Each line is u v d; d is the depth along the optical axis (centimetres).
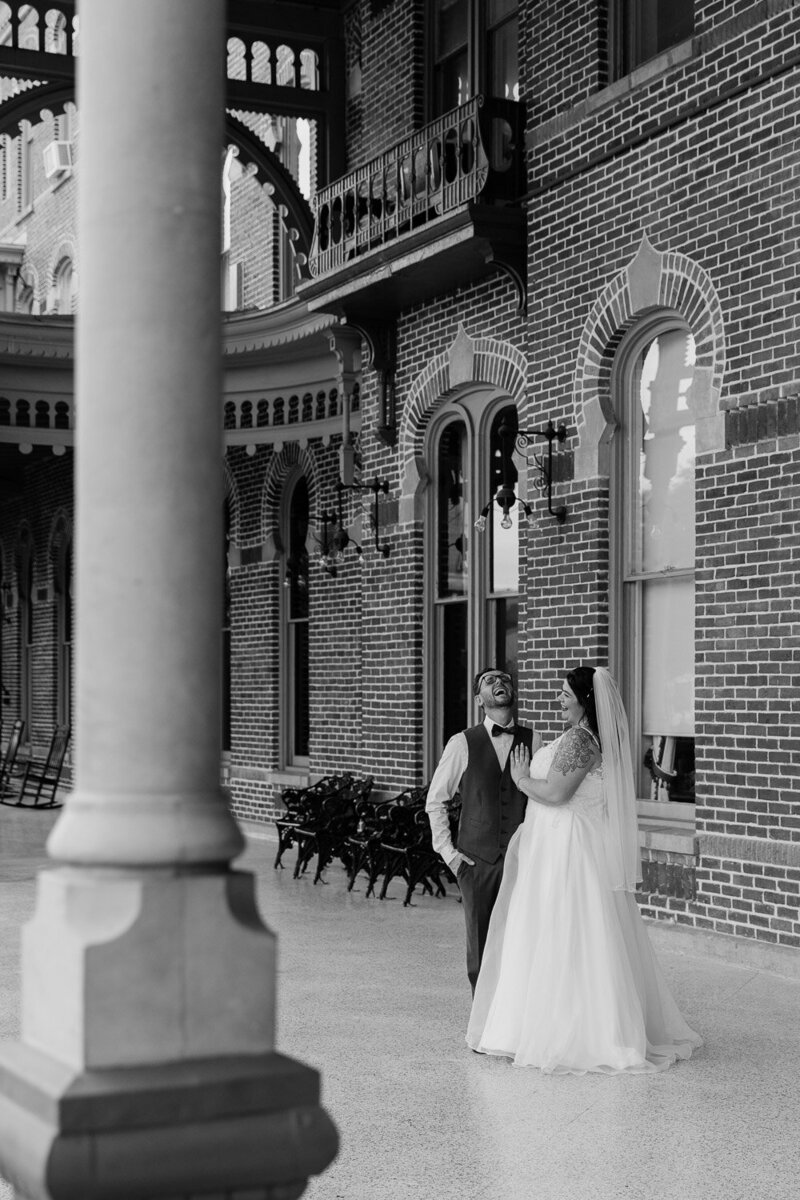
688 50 1026
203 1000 309
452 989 882
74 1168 289
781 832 940
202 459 318
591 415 1127
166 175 315
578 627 1137
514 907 726
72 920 307
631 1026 696
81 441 319
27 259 2677
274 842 1709
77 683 321
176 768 314
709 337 1007
